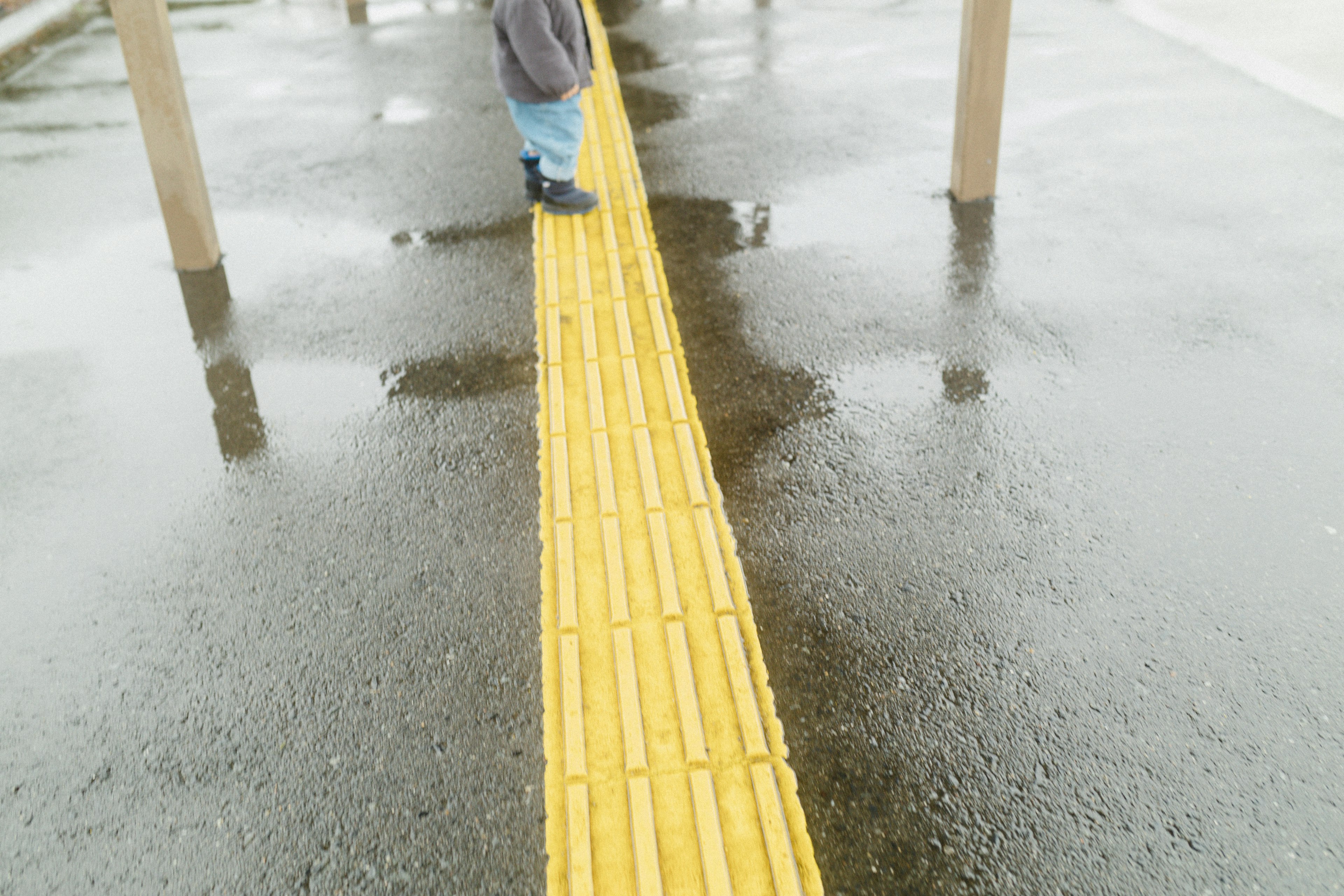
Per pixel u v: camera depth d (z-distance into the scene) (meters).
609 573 3.41
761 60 8.84
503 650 3.16
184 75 9.37
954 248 5.42
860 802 2.67
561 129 5.58
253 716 2.98
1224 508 3.54
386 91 8.64
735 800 2.68
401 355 4.78
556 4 5.16
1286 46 8.15
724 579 3.35
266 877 2.56
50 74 9.79
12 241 6.10
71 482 4.01
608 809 2.68
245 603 3.38
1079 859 2.50
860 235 5.64
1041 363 4.40
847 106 7.59
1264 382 4.18
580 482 3.87
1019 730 2.82
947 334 4.66
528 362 4.68
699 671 3.04
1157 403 4.10
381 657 3.15
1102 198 5.86
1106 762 2.72
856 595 3.29
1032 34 8.94
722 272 5.36
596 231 5.91
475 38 10.13
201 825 2.69
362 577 3.47
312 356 4.80
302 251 5.85
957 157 5.89
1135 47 8.40
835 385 4.36
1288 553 3.34
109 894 2.54
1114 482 3.69
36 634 3.30
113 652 3.23
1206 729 2.79
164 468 4.07
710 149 6.97
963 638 3.11
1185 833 2.54
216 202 6.56
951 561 3.40
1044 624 3.14
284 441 4.20
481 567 3.48
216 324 5.11
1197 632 3.08
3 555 3.65
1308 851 2.48
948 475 3.78
